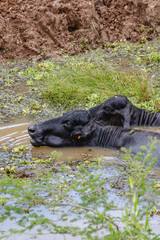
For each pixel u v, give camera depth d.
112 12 26.17
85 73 18.75
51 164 9.95
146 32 25.23
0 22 24.39
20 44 24.47
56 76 19.22
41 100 17.45
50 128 11.21
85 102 16.66
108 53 23.16
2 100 17.59
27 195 6.34
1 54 24.33
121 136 10.91
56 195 7.82
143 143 10.33
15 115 15.62
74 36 25.19
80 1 25.61
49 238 6.23
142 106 14.73
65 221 6.81
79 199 7.59
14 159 10.42
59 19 24.95
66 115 11.20
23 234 6.42
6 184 6.43
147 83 16.69
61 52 24.03
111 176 8.88
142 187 6.47
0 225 6.77
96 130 11.34
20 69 22.05
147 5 25.75
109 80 17.78
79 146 11.32
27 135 12.69
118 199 7.61
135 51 22.84
